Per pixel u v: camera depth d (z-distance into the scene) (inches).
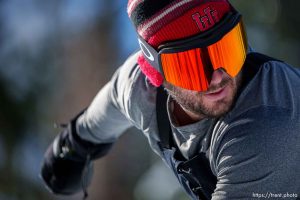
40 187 665.6
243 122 195.6
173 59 194.1
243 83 199.9
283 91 197.6
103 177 739.4
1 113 637.3
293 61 663.8
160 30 195.0
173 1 193.9
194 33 191.3
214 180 215.0
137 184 787.4
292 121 192.2
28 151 660.7
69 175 300.4
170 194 775.1
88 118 280.7
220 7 193.2
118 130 279.4
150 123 231.1
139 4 199.6
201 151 213.0
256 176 193.3
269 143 190.7
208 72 193.2
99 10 789.9
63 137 295.9
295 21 656.4
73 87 775.1
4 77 651.5
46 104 688.4
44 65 713.0
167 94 220.1
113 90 255.1
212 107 197.2
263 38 661.9
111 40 784.3
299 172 193.9
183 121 215.5
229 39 192.5
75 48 791.1
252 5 653.9
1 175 642.2
